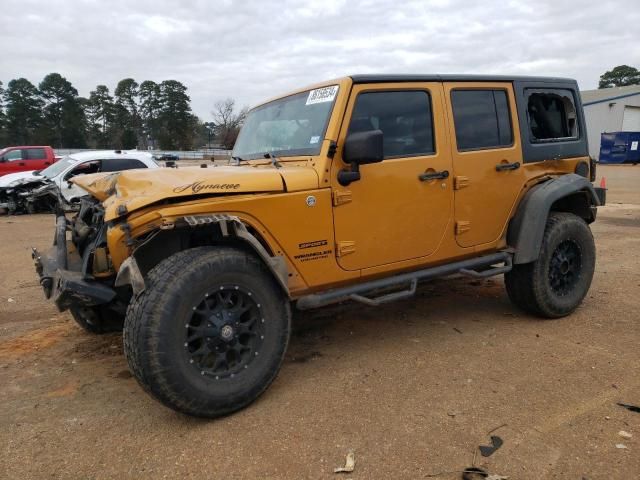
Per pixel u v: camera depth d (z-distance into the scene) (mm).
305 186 3391
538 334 4379
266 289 3219
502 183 4367
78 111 76312
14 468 2678
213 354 3072
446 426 2965
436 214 3998
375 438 2863
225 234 3068
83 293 3111
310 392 3426
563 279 4766
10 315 5316
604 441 2777
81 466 2688
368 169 3627
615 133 36688
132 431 3018
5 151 18906
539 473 2527
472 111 4223
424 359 3918
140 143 80812
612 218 11617
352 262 3650
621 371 3619
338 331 4594
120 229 3035
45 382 3709
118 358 4125
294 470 2607
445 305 5262
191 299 2910
